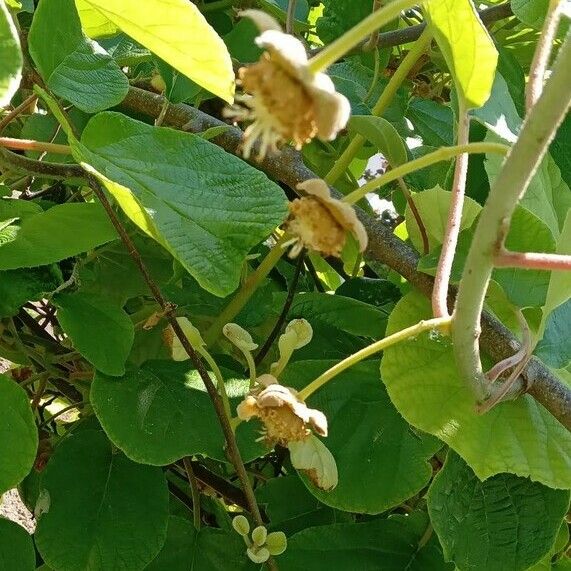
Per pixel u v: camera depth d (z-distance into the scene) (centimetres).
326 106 27
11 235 44
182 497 64
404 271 48
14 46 28
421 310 47
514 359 40
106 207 43
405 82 73
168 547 51
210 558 51
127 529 48
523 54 73
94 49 44
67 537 48
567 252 43
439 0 36
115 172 39
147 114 58
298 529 55
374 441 50
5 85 27
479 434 44
